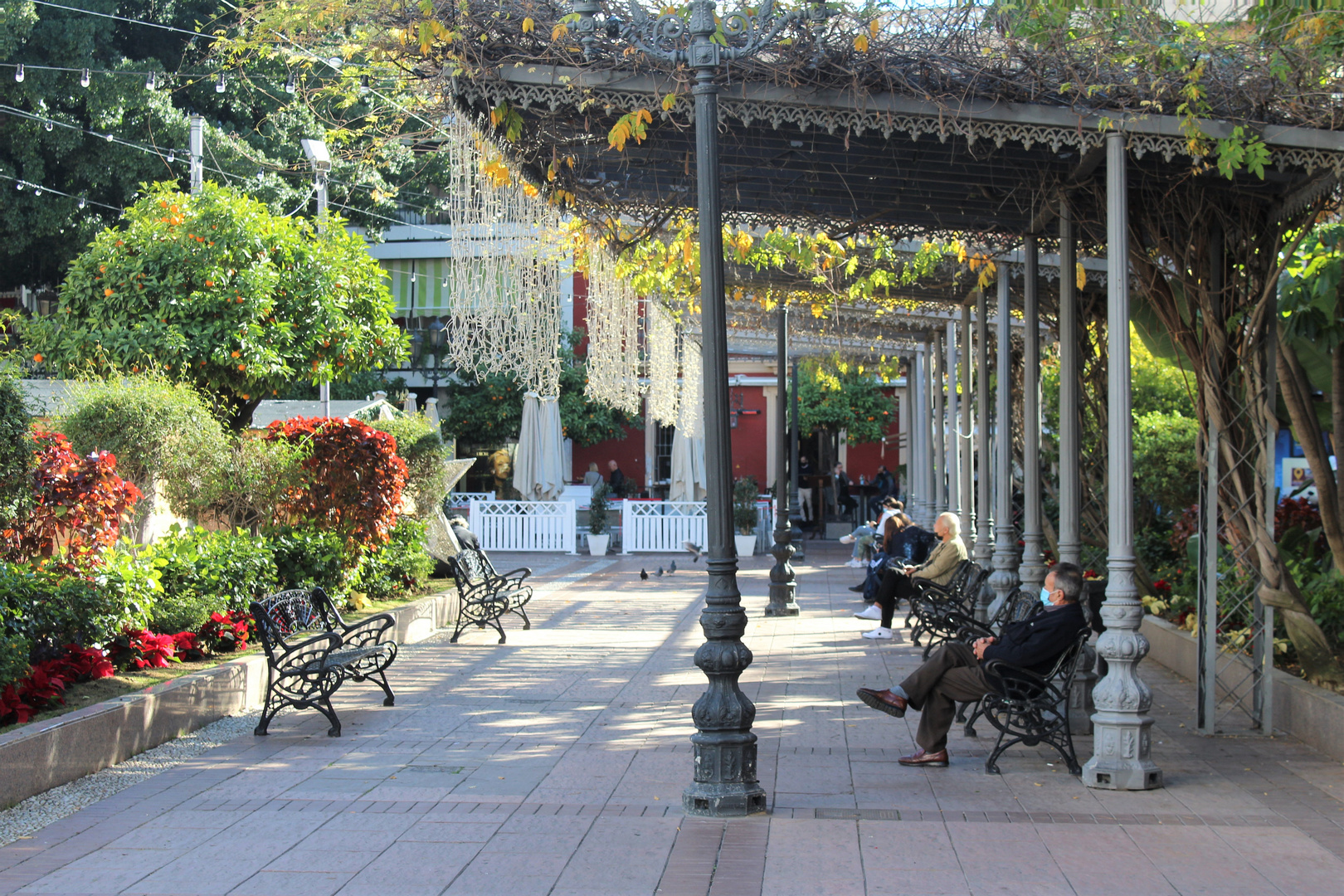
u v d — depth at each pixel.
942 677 6.74
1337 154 6.61
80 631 7.41
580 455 31.52
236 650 9.06
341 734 7.54
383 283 13.43
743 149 7.88
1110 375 6.58
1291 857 5.06
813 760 6.88
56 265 22.09
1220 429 7.86
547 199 8.12
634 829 5.45
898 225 9.48
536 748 7.14
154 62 20.03
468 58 6.49
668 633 12.49
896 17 6.54
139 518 9.95
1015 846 5.20
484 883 4.72
